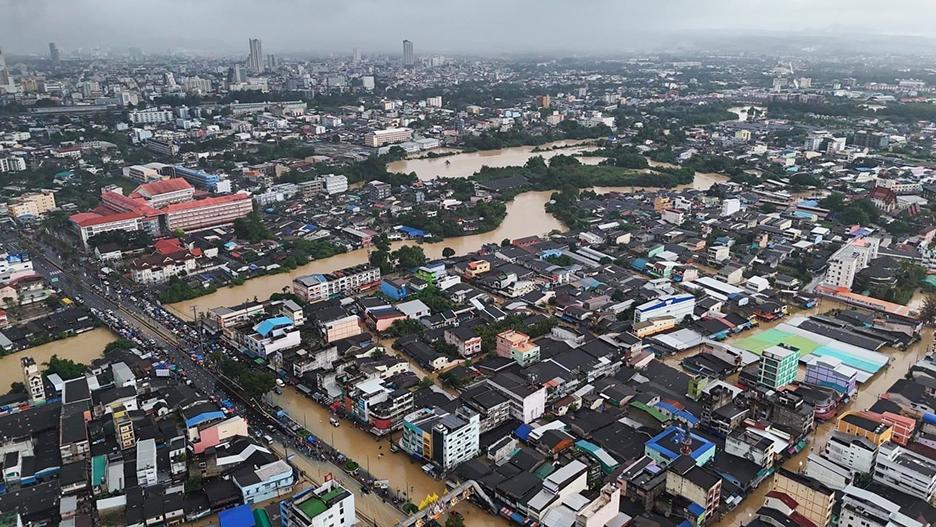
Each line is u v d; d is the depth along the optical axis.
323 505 164.25
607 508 171.62
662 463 194.38
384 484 192.38
